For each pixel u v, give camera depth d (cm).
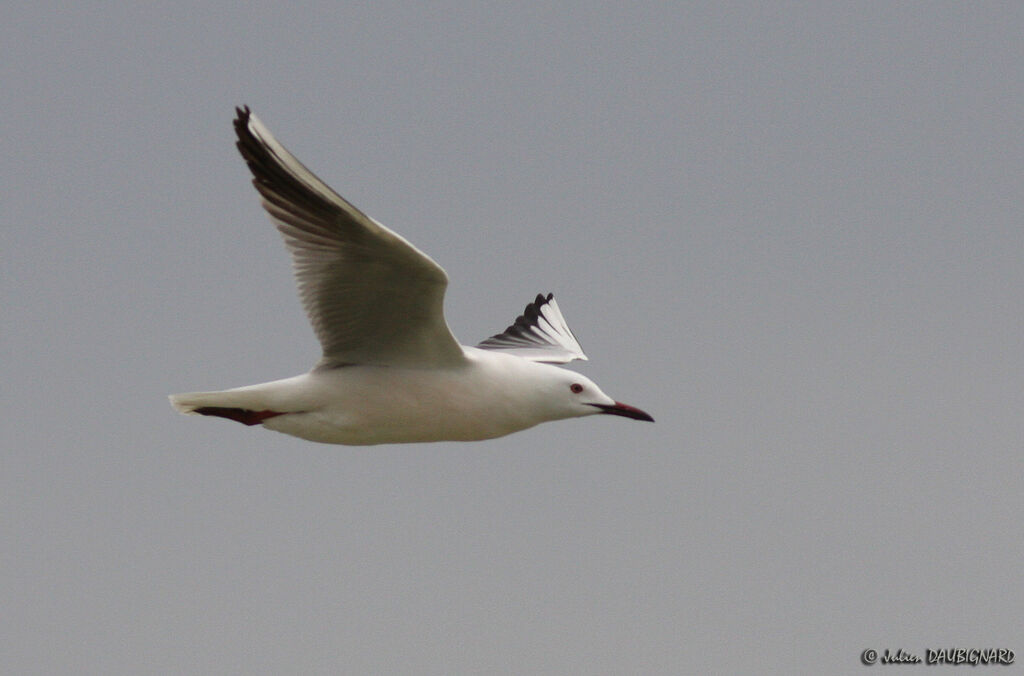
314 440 1328
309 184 1145
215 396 1292
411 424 1312
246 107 1136
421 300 1230
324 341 1288
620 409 1358
